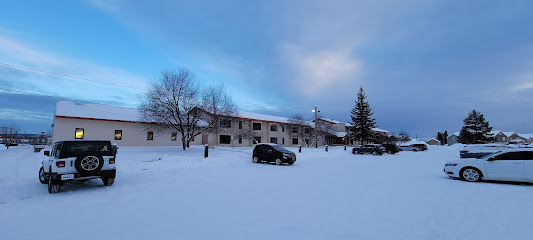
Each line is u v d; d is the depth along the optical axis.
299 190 8.26
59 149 8.10
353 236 4.35
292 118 46.62
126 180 10.20
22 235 4.38
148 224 4.95
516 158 9.42
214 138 37.19
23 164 13.96
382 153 31.88
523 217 5.33
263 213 5.68
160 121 23.64
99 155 8.32
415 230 4.61
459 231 4.55
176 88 23.81
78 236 4.34
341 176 11.59
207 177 11.12
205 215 5.54
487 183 9.67
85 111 27.56
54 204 6.46
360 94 55.38
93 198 7.11
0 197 7.19
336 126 61.25
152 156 18.56
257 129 42.38
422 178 10.98
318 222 5.08
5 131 55.91
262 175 11.84
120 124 28.70
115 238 4.25
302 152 29.69
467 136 60.31
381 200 6.87
